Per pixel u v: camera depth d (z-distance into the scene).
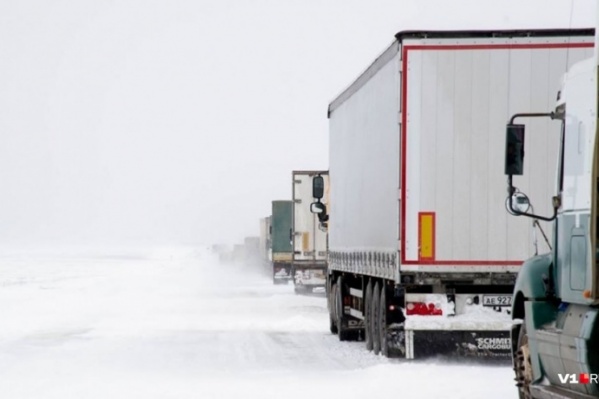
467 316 25.69
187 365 27.08
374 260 28.69
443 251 25.47
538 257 17.58
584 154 15.89
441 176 25.52
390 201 26.50
